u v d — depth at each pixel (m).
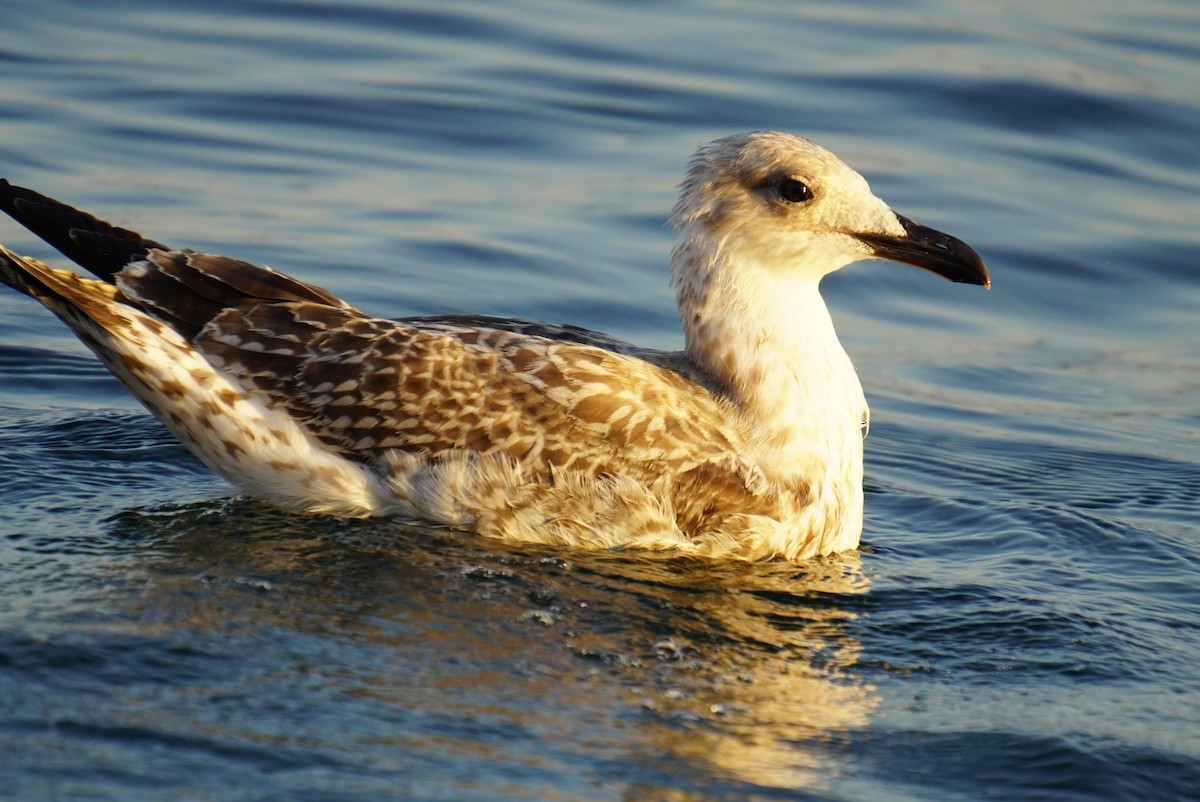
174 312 12.05
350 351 12.05
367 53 25.30
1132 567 12.59
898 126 23.91
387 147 22.16
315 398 12.01
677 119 23.66
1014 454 15.83
